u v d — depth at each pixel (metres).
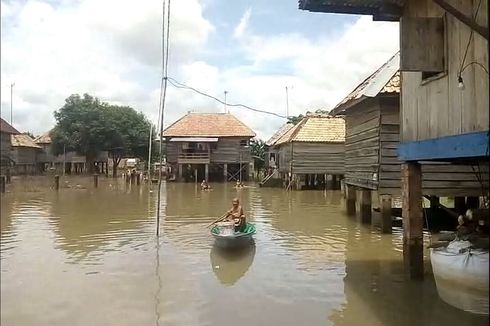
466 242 7.60
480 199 14.46
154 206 23.17
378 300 8.45
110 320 7.39
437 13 8.30
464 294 7.40
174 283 9.54
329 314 7.84
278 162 43.00
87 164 42.25
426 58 8.07
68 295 8.37
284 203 25.27
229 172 48.97
